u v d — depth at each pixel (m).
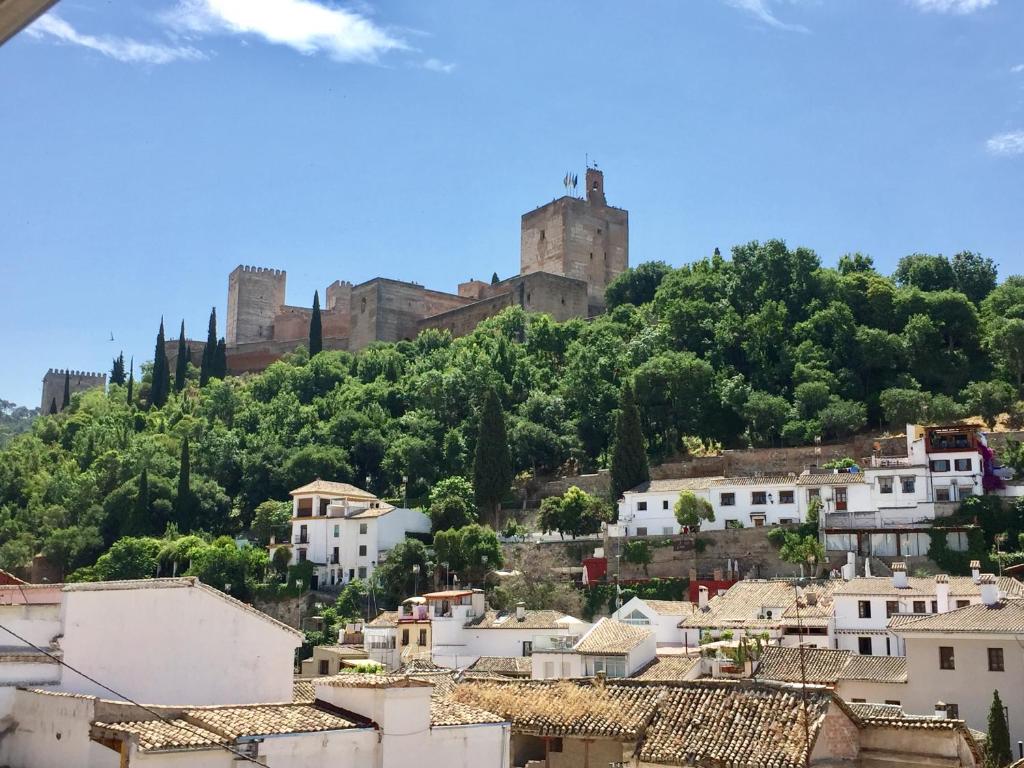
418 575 136.88
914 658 65.75
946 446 129.88
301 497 155.50
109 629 39.53
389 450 180.00
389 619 110.69
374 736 35.41
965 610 68.06
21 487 184.75
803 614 89.69
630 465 149.50
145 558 150.75
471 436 178.88
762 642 79.56
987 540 120.19
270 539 156.50
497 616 105.56
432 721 37.41
